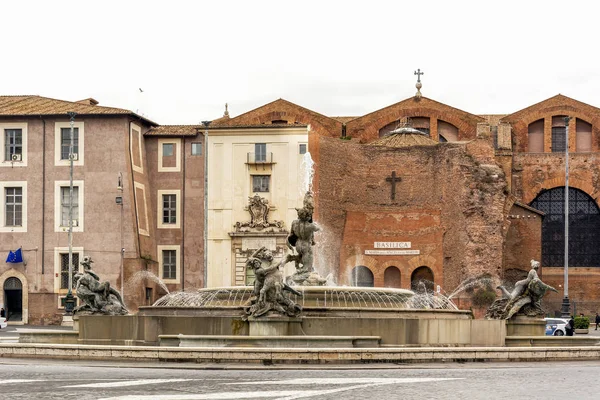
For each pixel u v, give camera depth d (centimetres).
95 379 2539
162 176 9512
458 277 9375
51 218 9019
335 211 9588
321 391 2278
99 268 8925
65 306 8300
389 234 9675
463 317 4347
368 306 4209
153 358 3128
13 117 9088
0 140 9131
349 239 9650
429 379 2594
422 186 9712
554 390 2369
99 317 3662
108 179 8975
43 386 2358
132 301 8875
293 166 9294
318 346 3300
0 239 9038
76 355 3247
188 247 9425
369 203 9750
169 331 3547
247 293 4359
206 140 8988
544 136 10688
